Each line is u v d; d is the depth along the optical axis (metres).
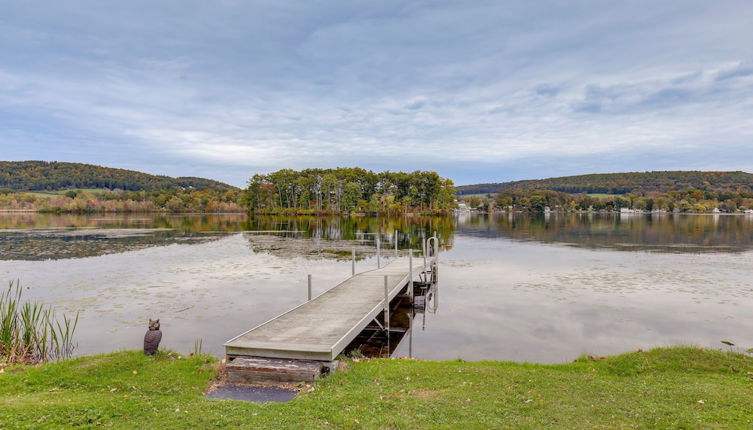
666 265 26.89
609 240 44.06
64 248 33.78
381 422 6.59
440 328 14.38
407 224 77.38
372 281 18.16
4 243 37.03
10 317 11.66
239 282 20.86
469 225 74.44
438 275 24.00
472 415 6.89
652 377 9.18
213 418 6.66
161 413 6.85
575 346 12.48
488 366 9.86
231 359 9.58
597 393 7.99
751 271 24.59
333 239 44.59
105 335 12.95
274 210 119.06
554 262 28.50
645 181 192.00
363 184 124.38
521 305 17.17
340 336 10.16
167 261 27.44
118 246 35.62
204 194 142.75
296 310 13.06
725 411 7.12
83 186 169.00
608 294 18.94
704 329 13.95
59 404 7.04
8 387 8.12
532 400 7.61
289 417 6.76
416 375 8.97
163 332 13.24
